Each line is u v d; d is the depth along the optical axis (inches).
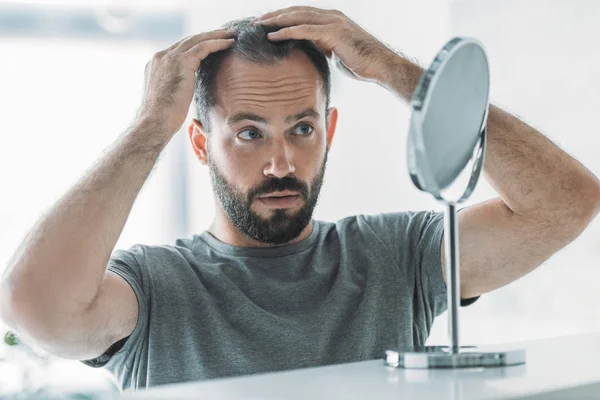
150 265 58.6
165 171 134.0
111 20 130.2
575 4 101.7
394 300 59.9
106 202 50.6
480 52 27.2
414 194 123.0
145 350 56.8
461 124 27.6
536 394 22.0
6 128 126.1
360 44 56.6
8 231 124.5
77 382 100.9
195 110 62.4
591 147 100.7
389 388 23.1
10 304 48.3
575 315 101.6
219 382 25.5
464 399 21.0
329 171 133.3
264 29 57.8
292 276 60.0
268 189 57.2
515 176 55.6
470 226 58.6
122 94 131.0
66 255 48.5
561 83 104.1
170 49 57.3
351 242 62.7
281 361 56.3
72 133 128.6
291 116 56.5
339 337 57.9
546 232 56.1
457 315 29.1
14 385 73.5
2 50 126.5
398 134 125.5
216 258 61.4
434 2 119.6
